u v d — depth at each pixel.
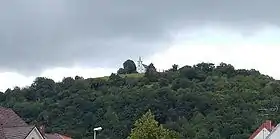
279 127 81.69
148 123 51.19
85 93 122.69
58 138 79.69
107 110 114.25
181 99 124.50
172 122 115.75
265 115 115.94
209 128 111.06
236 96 127.69
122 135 103.88
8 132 53.44
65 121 110.75
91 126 109.62
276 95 131.62
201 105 122.81
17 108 111.00
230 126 110.69
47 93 124.38
